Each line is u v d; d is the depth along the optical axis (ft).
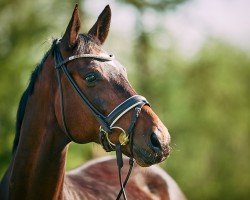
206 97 67.82
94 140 14.92
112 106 14.29
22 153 15.38
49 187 15.21
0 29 53.06
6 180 16.14
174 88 60.29
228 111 70.85
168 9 57.52
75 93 14.71
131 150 14.20
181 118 62.39
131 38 56.75
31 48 51.39
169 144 13.96
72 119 14.74
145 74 58.75
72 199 16.42
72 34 14.93
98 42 15.31
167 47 59.52
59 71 15.03
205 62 67.05
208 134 68.69
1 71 48.80
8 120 44.04
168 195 20.92
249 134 73.31
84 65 14.73
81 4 49.34
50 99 15.21
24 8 53.52
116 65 14.90
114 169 20.70
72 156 41.52
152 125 13.93
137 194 19.75
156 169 21.86
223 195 73.72
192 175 67.46
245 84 72.33
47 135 15.16
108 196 18.44
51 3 52.65
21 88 47.88
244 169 74.79
